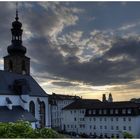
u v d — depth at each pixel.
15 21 87.88
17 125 21.19
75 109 98.75
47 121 81.50
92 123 92.25
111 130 87.38
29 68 89.50
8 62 88.44
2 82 73.88
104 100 97.50
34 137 20.67
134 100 90.31
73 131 98.06
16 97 73.62
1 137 20.16
